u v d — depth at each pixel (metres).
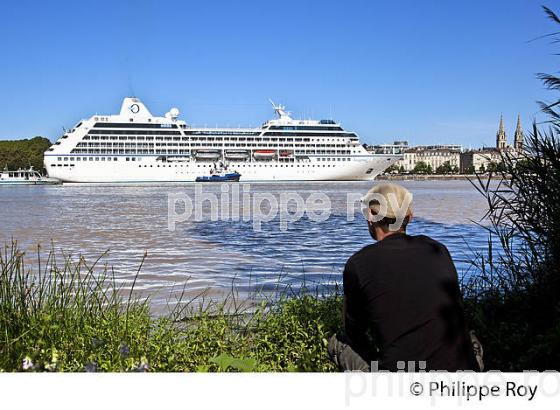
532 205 5.64
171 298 8.62
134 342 4.64
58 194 65.12
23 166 155.75
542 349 4.11
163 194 61.44
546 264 5.45
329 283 9.91
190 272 11.35
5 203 45.66
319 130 102.25
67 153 96.75
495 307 5.38
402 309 2.98
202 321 5.34
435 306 2.98
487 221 24.61
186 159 98.81
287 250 15.19
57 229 22.11
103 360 4.08
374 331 3.10
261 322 5.77
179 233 20.20
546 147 5.60
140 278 10.55
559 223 5.33
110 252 14.82
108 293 8.73
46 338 4.46
